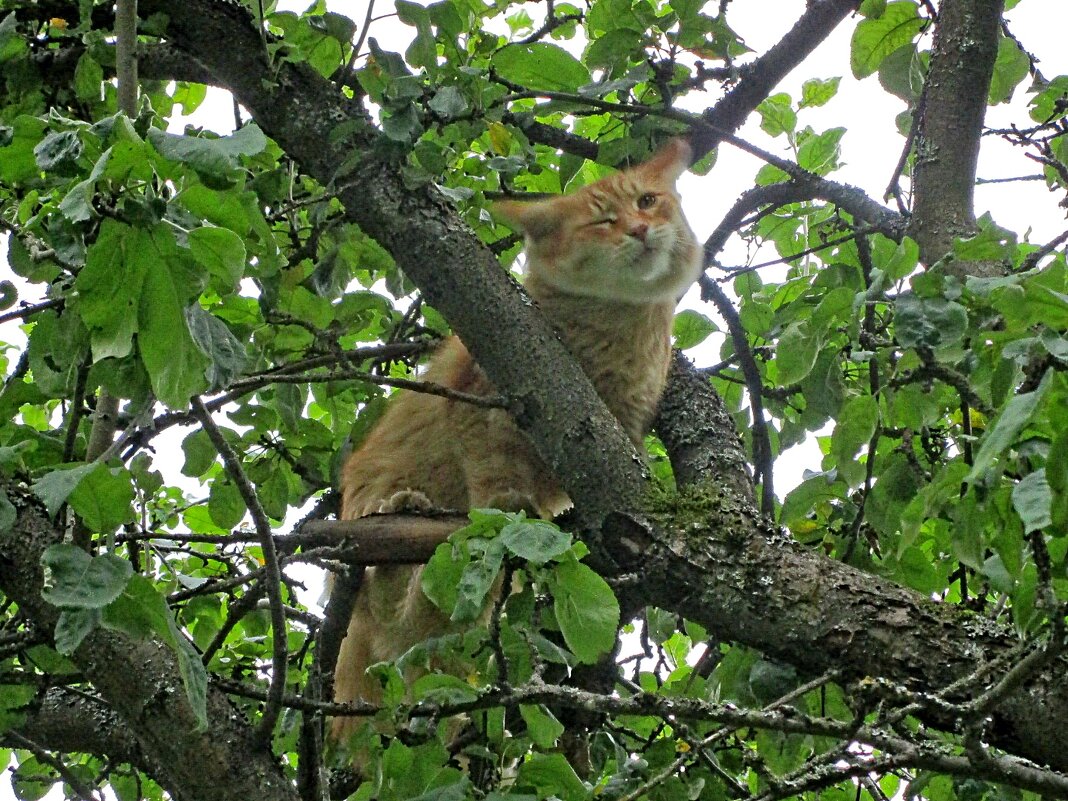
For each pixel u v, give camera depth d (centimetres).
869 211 441
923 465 402
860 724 265
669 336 496
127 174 244
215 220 253
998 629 306
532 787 285
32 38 399
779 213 529
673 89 455
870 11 480
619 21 438
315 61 411
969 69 431
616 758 346
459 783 276
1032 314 255
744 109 486
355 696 484
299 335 427
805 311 392
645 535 345
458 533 284
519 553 266
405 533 383
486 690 287
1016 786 267
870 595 319
